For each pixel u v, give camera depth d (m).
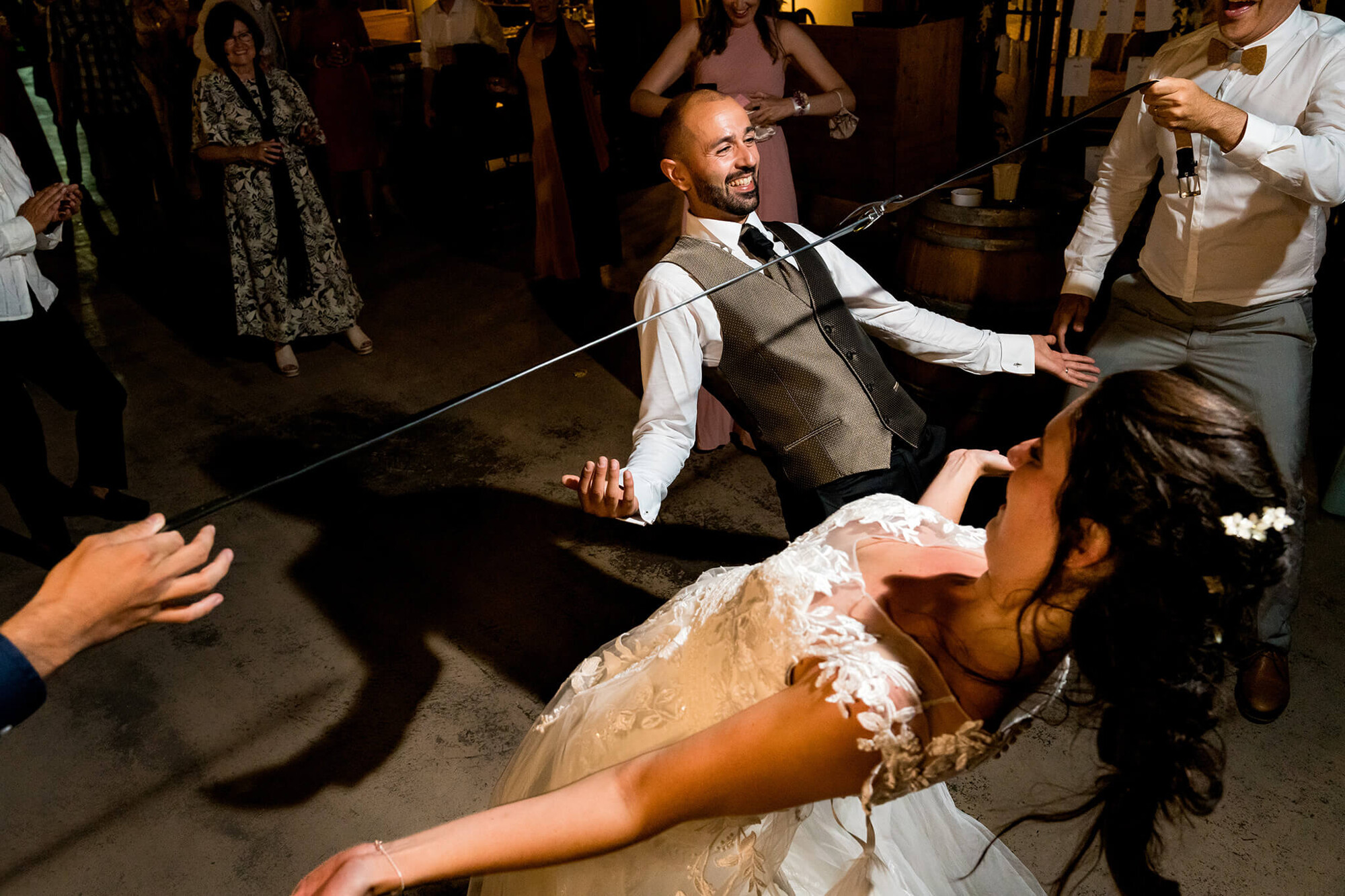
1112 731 1.03
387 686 2.64
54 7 5.85
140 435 4.02
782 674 1.09
